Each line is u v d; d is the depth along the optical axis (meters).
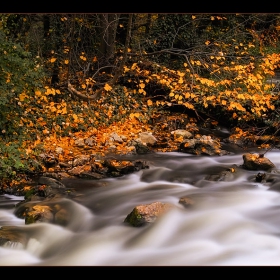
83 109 12.41
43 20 14.45
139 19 16.92
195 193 8.38
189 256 6.15
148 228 6.88
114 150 11.27
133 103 13.87
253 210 7.59
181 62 15.48
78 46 14.46
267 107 12.74
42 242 6.73
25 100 9.68
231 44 15.42
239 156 11.23
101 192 8.59
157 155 11.25
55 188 8.66
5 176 8.79
